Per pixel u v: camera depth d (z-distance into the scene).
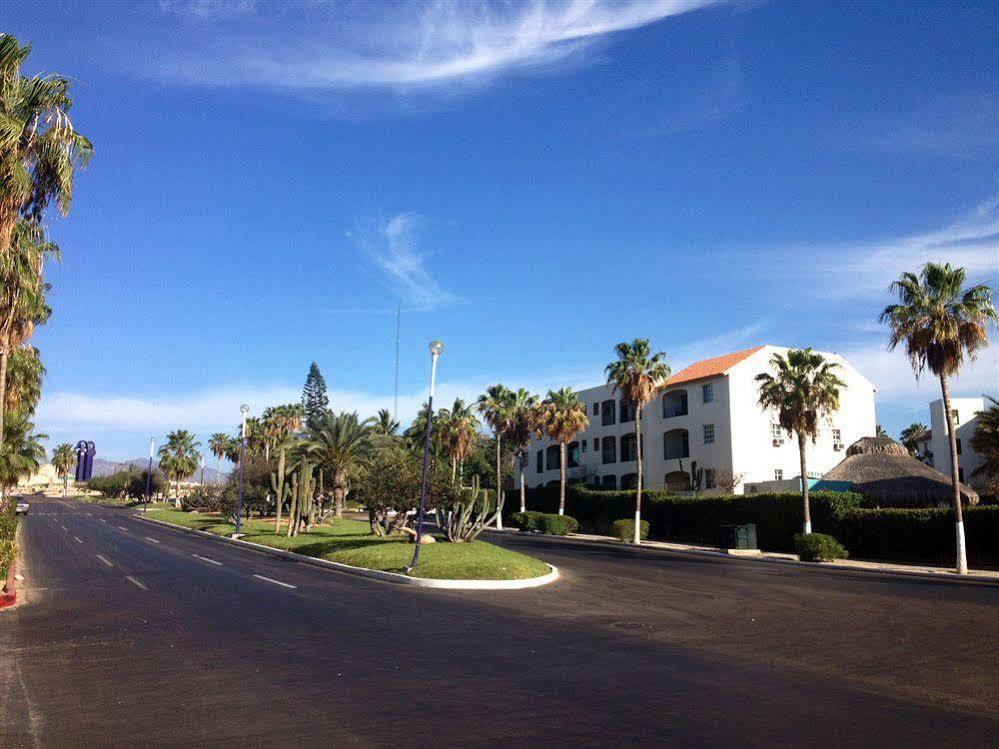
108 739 7.01
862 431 56.09
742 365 52.28
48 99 16.56
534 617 15.27
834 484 44.88
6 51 15.79
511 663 10.61
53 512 76.31
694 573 26.38
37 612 15.44
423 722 7.59
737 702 8.54
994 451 42.28
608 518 54.81
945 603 18.64
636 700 8.57
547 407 59.16
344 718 7.72
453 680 9.48
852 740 7.12
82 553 30.92
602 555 34.69
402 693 8.78
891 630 14.13
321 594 18.61
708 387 53.47
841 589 21.84
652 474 57.94
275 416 99.81
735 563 32.31
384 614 15.36
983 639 13.13
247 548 35.34
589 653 11.45
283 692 8.80
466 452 66.50
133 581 21.20
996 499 44.38
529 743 6.93
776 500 41.56
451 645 11.98
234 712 7.93
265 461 64.06
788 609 17.12
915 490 40.69
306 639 12.37
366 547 28.62
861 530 37.19
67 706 8.16
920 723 7.75
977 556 32.34
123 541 38.41
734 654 11.55
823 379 38.72
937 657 11.45
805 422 38.53
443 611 15.93
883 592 21.19
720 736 7.20
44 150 16.55
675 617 15.60
